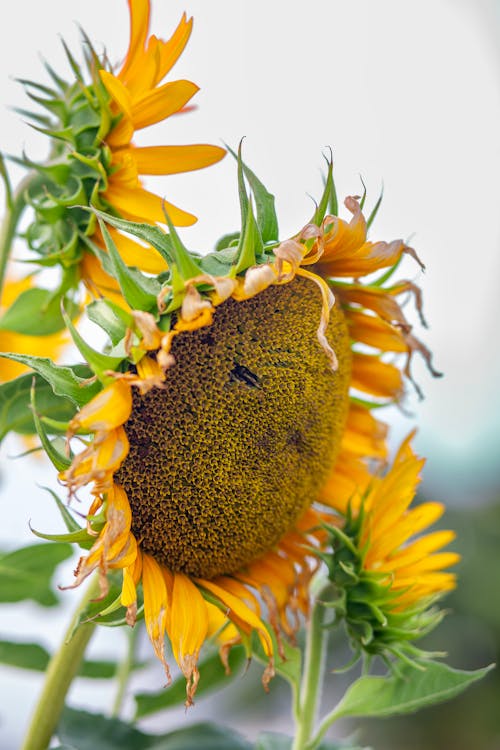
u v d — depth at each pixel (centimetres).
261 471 70
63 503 66
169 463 69
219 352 69
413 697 73
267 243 68
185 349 69
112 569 67
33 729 73
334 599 74
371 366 76
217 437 69
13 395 72
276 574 73
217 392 69
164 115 72
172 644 67
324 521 75
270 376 70
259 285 65
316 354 71
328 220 67
